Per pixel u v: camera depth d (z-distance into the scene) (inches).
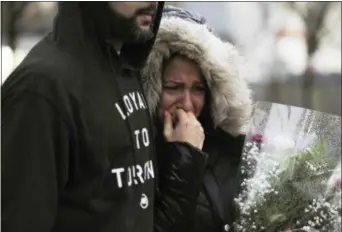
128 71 125.0
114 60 121.0
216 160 150.3
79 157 111.8
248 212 144.0
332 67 552.7
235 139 151.7
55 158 109.0
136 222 120.0
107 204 115.1
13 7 376.5
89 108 112.3
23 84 108.8
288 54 561.9
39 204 106.5
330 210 143.5
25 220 105.8
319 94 538.9
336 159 146.9
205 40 145.7
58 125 108.4
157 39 144.5
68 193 112.9
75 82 111.6
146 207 123.4
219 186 147.5
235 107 148.7
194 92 149.1
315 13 510.6
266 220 142.7
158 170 141.4
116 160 116.0
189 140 141.9
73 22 115.8
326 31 533.3
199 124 144.5
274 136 151.8
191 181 138.3
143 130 124.2
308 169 144.3
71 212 113.1
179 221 138.0
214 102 148.7
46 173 107.0
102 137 113.3
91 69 115.2
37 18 482.9
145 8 120.1
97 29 118.5
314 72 535.2
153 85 144.7
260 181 145.3
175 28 144.1
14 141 107.5
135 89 125.4
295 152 147.7
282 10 563.5
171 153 140.4
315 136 149.9
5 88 111.8
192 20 153.6
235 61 149.7
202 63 145.3
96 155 112.5
